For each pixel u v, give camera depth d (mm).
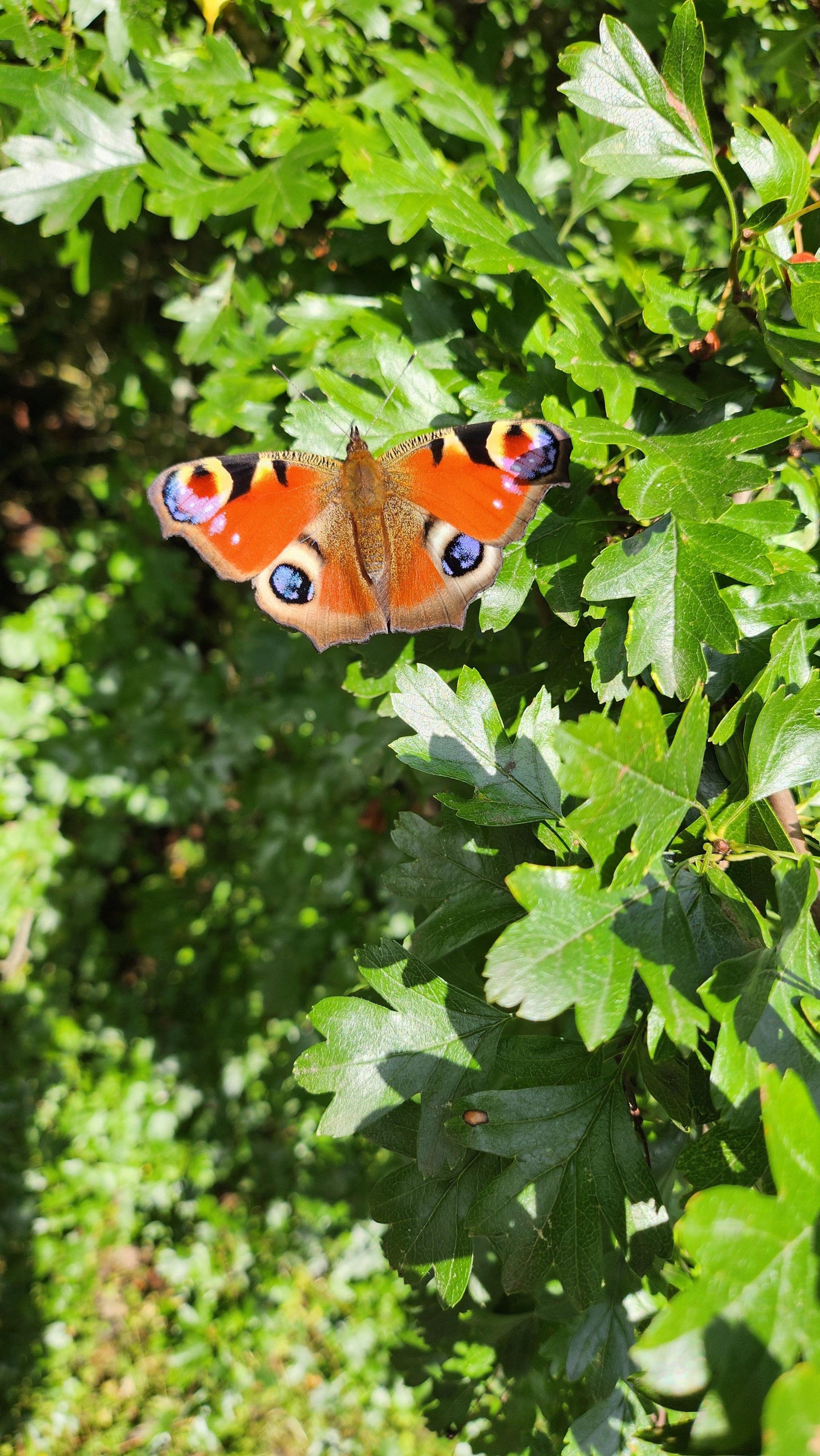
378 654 317
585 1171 270
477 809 279
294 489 308
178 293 484
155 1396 598
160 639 753
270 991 646
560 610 286
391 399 304
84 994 788
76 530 744
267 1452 579
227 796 758
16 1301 616
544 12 381
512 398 297
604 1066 274
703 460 274
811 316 282
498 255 294
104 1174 685
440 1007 277
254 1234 669
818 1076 250
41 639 702
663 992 252
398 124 307
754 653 282
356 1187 643
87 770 685
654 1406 283
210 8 321
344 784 598
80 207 320
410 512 296
